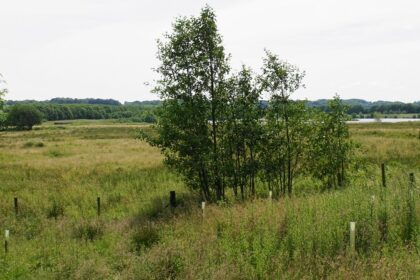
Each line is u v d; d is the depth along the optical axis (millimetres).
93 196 19609
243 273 6828
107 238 11539
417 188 11578
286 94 15875
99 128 104500
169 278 6832
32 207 17719
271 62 15695
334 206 9969
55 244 11117
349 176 17062
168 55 15797
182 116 15672
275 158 16344
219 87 15789
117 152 38250
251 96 15750
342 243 7500
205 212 12562
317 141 16734
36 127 125125
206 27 15516
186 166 16094
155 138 16297
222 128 16172
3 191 21156
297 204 10898
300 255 7133
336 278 6184
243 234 8766
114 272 8008
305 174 17484
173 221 12414
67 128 111562
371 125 77875
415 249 7051
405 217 8328
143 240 10383
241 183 16062
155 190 20328
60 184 22406
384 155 26859
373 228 7844
